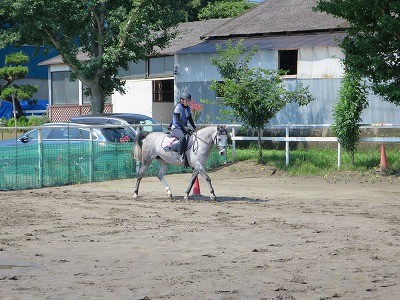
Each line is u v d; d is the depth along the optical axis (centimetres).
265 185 2222
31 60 6012
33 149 2156
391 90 2361
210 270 1034
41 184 2172
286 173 2511
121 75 4091
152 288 927
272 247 1208
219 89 2684
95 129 2400
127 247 1221
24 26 3316
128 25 3319
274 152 2820
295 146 3091
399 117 2870
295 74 3278
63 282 967
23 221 1509
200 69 3475
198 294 895
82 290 921
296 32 3362
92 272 1030
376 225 1427
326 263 1076
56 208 1700
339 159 2508
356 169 2470
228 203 1788
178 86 3544
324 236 1305
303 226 1416
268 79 2717
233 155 2733
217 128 1808
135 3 3284
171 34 3528
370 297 877
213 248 1205
